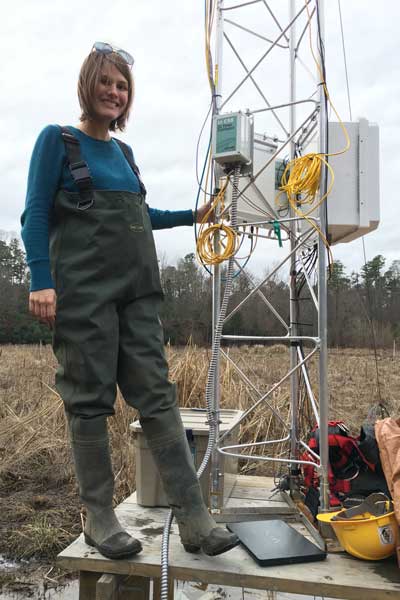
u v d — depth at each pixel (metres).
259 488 3.09
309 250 2.92
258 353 13.81
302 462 2.48
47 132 2.01
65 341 1.96
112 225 1.99
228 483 2.86
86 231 1.97
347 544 2.07
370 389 8.97
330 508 2.43
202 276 23.80
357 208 2.66
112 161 2.12
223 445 2.75
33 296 1.91
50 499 3.85
